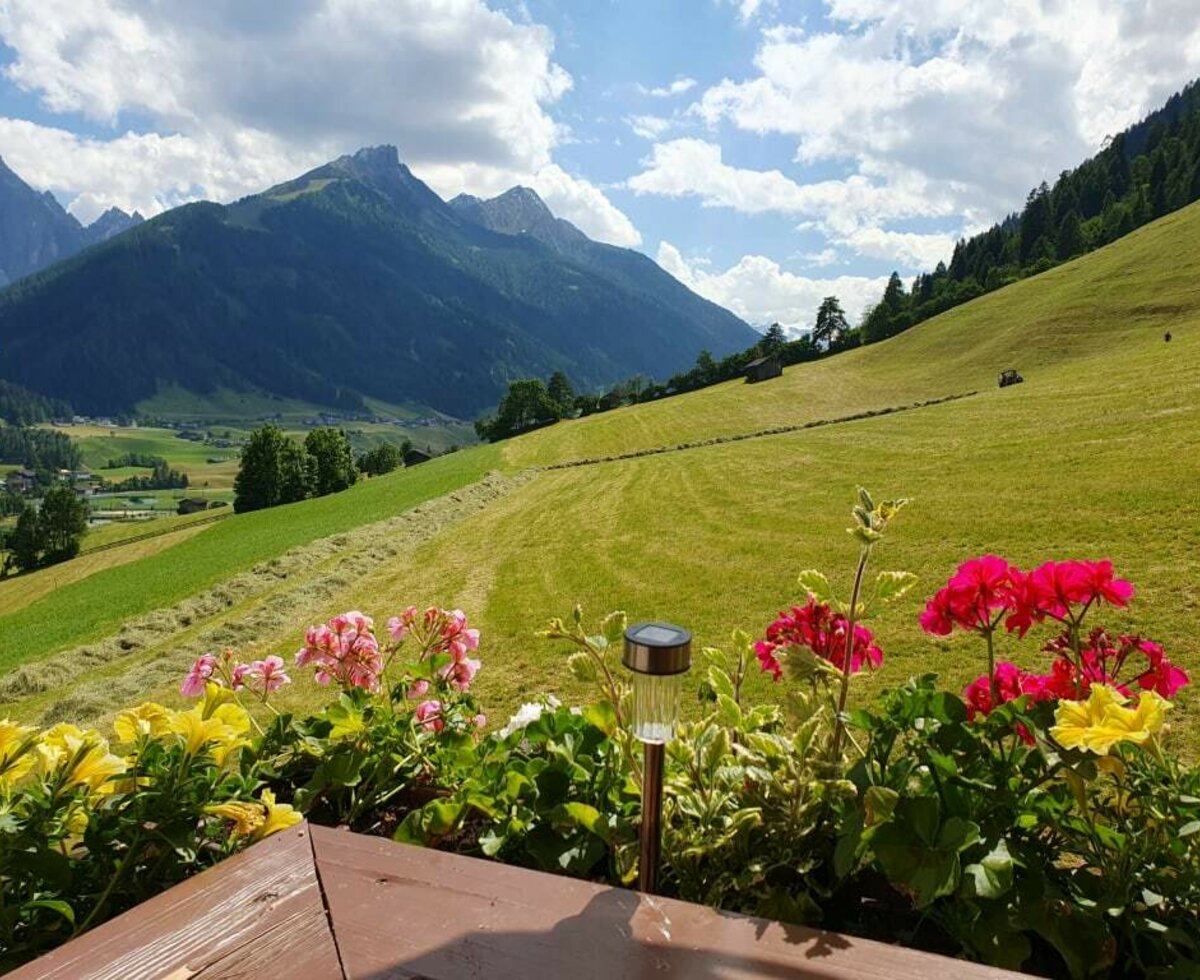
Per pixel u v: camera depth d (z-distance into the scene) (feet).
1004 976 3.21
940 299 265.54
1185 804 4.02
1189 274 170.60
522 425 273.33
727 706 5.98
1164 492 40.68
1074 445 60.03
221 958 3.35
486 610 44.55
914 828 4.08
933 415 104.37
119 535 216.13
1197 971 3.76
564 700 25.88
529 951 3.40
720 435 148.56
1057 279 214.90
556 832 5.32
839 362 223.51
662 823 5.11
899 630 26.53
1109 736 3.98
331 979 3.20
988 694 6.07
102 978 3.21
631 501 79.15
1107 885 4.27
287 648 43.65
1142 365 101.24
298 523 119.65
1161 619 24.36
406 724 6.97
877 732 4.87
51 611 85.40
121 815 4.78
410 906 3.77
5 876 4.53
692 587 41.34
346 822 6.40
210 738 4.96
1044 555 34.99
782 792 4.99
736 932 3.53
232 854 4.79
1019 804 4.42
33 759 4.56
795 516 56.90
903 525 45.52
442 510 94.53
